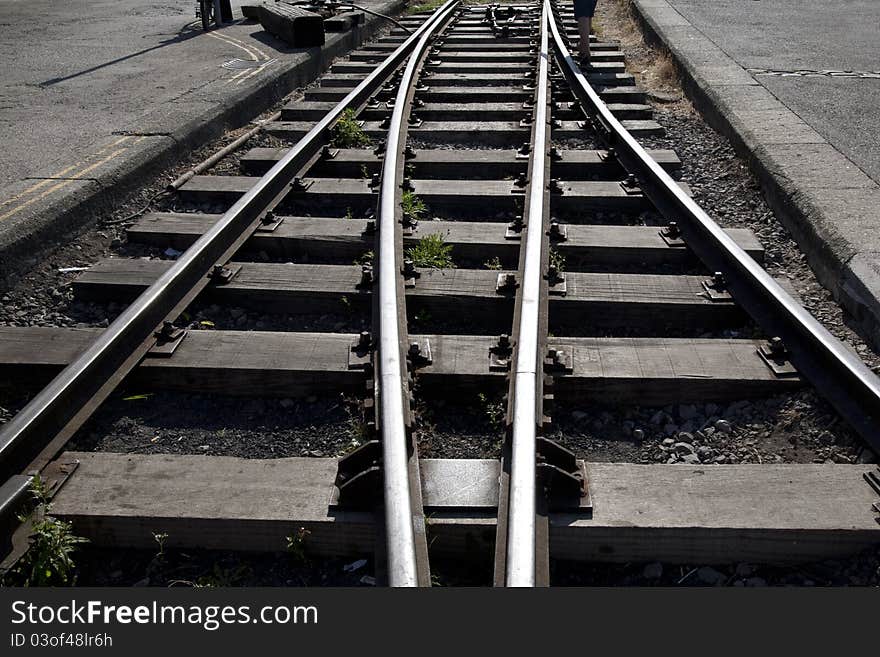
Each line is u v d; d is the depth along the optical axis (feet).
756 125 25.43
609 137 25.30
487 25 49.24
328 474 11.21
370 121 28.63
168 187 22.45
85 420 12.38
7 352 14.48
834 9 52.60
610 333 15.81
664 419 13.12
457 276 16.55
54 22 51.42
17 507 10.46
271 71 34.22
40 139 24.71
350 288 16.38
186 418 13.25
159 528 10.63
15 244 17.56
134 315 14.07
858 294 15.58
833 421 12.41
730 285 16.05
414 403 12.25
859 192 19.54
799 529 10.21
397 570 8.91
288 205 21.48
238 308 16.47
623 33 49.90
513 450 10.51
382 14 52.29
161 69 35.50
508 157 24.27
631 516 10.41
